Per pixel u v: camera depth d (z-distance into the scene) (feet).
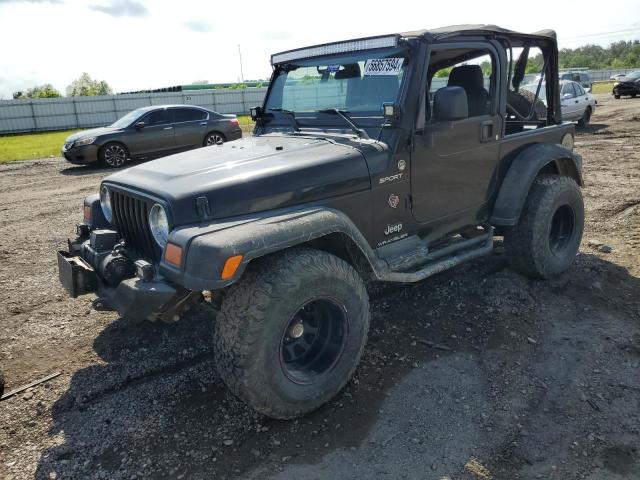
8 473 8.54
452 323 12.90
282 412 9.21
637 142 40.70
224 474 8.38
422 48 11.00
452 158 12.32
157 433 9.37
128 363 11.71
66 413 10.05
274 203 9.50
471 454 8.60
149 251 9.88
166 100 111.55
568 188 14.65
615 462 8.29
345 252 10.62
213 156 11.04
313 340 10.09
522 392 10.18
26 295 15.65
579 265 15.81
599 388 10.14
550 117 16.42
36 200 30.04
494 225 13.96
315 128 12.52
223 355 8.71
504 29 12.85
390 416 9.62
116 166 42.70
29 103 100.27
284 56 13.34
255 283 8.68
